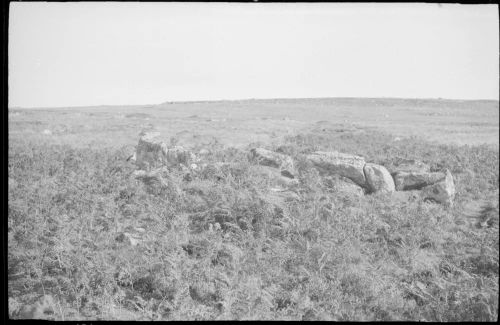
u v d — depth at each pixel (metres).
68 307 7.72
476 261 9.64
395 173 13.98
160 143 15.09
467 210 12.68
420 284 8.62
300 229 10.14
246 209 10.65
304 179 13.16
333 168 13.76
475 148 18.33
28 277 8.34
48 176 13.80
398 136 22.39
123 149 17.84
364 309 7.89
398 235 10.45
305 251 9.34
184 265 8.54
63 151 16.95
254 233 9.93
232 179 12.47
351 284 8.57
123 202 11.55
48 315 7.42
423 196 12.97
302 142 19.53
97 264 8.55
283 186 12.88
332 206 11.52
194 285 8.16
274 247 9.52
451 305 8.06
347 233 10.22
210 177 13.05
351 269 8.97
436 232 10.85
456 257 9.77
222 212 10.59
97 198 11.70
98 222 10.59
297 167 14.20
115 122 27.86
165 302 7.80
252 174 12.99
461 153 17.41
